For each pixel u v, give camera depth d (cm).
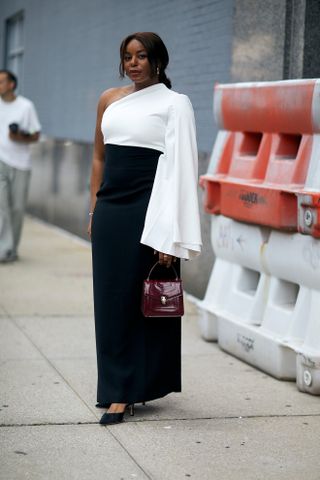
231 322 605
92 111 1152
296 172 531
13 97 960
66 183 1256
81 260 1017
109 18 1073
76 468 412
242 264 614
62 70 1303
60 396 520
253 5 691
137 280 471
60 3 1306
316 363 514
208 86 795
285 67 649
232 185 587
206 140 798
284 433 463
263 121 573
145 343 477
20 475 403
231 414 494
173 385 489
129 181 467
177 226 452
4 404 503
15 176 967
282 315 558
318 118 510
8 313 742
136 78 462
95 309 482
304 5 630
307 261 520
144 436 457
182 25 848
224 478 403
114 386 479
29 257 1029
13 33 1673
